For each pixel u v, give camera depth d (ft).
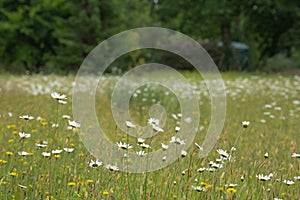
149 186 12.86
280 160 16.38
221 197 12.17
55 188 12.17
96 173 13.30
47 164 13.85
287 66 120.57
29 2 88.79
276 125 25.18
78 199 11.73
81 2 84.69
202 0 99.66
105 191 11.62
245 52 106.93
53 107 26.71
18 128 19.29
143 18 111.96
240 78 56.18
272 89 45.47
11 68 93.61
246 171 14.49
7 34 90.33
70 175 13.00
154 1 110.42
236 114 29.53
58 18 87.86
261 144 19.56
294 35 99.66
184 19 105.81
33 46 92.27
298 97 40.16
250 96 39.78
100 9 85.61
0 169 13.07
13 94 33.45
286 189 13.24
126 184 12.72
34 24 88.53
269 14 100.22
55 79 49.39
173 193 12.32
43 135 18.06
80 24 82.43
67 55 82.69
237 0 100.12
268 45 105.70
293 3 95.55
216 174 13.14
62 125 19.89
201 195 11.97
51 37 90.33
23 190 11.75
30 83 44.98
